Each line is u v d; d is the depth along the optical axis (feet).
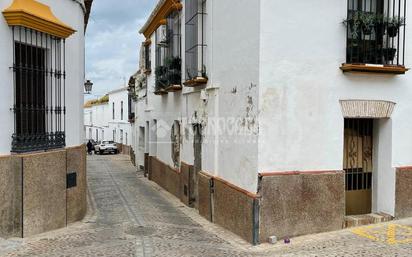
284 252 23.50
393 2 28.19
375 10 28.48
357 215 29.09
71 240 25.63
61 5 29.50
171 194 48.70
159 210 38.09
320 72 26.30
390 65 27.17
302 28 25.85
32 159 25.88
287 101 25.75
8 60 25.21
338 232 26.55
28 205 25.72
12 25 25.09
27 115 26.04
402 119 28.50
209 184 33.88
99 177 65.16
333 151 26.84
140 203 41.47
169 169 50.03
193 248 24.80
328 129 26.66
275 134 25.63
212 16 33.88
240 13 28.09
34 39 26.89
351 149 29.27
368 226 27.48
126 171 76.33
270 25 25.25
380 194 29.32
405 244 23.77
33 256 22.39
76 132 31.53
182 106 43.96
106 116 150.71
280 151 25.77
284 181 25.79
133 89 86.63
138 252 23.44
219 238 27.71
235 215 28.63
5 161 25.04
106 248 24.11
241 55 27.99
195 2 36.73
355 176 29.37
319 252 22.99
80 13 32.37
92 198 43.78
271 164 25.67
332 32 26.50
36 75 27.25
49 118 28.30
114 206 38.93
